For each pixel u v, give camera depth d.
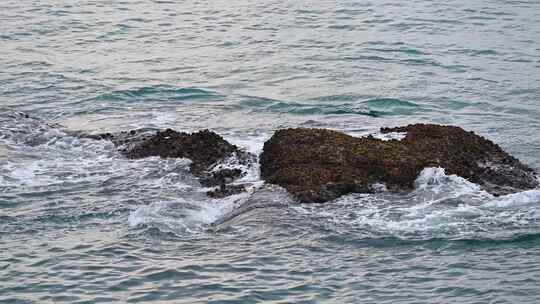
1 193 26.56
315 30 48.84
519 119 34.28
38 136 31.22
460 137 29.08
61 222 24.70
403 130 30.09
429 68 41.38
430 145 28.14
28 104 35.56
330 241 23.12
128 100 36.41
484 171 27.38
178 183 27.17
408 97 36.84
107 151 29.89
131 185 27.08
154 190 26.70
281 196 25.47
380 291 20.66
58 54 43.47
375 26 49.66
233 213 24.94
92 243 23.31
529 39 47.06
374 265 21.89
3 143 30.48
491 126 33.34
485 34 48.00
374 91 37.66
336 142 27.86
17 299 20.48
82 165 28.75
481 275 21.31
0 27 47.97
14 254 22.70
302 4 54.94
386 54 43.81
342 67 41.44
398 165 26.66
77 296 20.59
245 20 51.06
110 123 33.16
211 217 24.84
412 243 22.97
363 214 24.55
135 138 30.66
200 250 22.83
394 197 25.53
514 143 31.38
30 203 25.94
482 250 22.55
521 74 40.50
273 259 22.22
